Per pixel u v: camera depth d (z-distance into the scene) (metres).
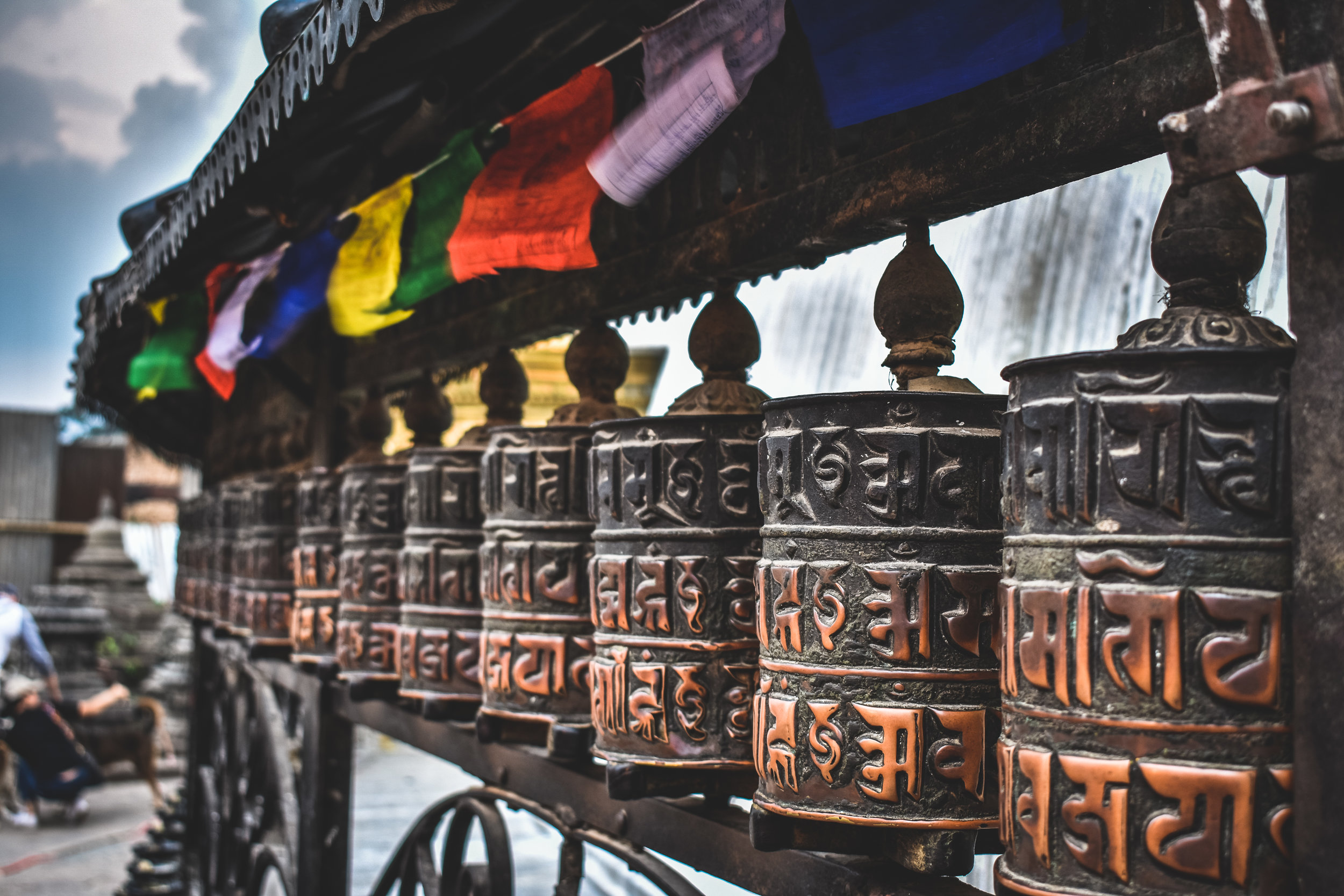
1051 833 0.72
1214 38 0.63
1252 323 0.71
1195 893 0.67
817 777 0.89
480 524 1.62
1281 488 0.67
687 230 1.36
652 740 1.13
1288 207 0.66
